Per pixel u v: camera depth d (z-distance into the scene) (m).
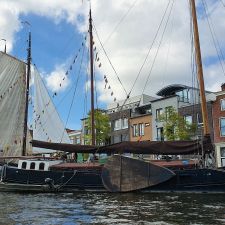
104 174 25.98
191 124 43.34
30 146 36.78
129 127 61.78
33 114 37.47
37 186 27.36
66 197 23.39
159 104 56.41
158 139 55.59
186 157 41.16
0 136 35.16
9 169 28.88
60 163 29.17
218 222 13.45
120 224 13.23
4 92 36.12
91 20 37.06
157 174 24.44
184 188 24.03
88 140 51.84
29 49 38.44
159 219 14.20
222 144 47.06
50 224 13.33
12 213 16.14
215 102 48.97
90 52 36.62
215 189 23.23
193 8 27.00
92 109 35.38
